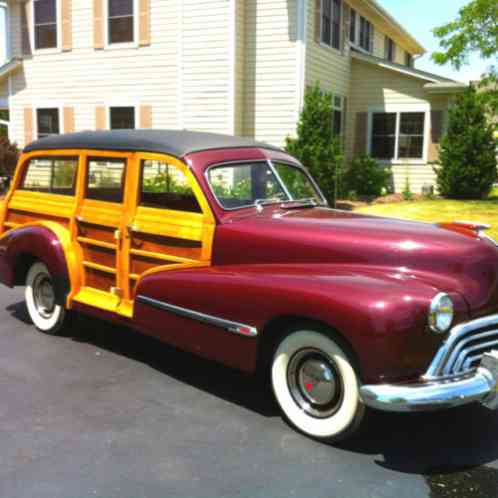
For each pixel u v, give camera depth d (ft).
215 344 13.67
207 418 13.44
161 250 15.66
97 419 13.30
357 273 12.34
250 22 51.60
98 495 10.34
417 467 11.41
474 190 54.19
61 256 17.92
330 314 11.41
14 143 59.31
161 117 54.70
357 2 63.21
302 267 13.07
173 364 16.87
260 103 52.11
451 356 11.34
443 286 11.85
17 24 62.28
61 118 60.23
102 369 16.38
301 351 12.49
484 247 12.85
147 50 54.44
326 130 48.44
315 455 11.80
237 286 13.07
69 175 18.43
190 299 14.05
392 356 10.93
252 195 15.81
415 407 10.72
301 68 50.03
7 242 19.58
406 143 60.13
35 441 12.23
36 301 19.72
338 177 49.03
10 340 18.75
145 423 13.14
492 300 12.32
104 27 56.03
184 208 15.46
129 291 16.51
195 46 51.93
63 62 59.21
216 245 14.46
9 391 14.78
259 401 14.42
